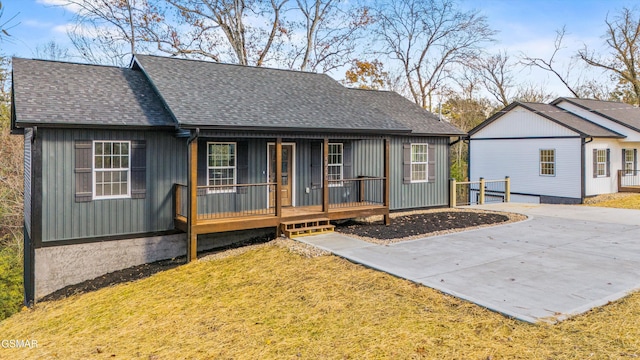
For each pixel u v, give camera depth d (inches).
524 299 222.4
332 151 517.3
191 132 350.6
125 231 381.1
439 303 223.8
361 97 608.4
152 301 277.4
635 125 757.3
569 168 705.6
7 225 696.4
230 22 942.4
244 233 444.1
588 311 204.1
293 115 421.7
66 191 353.1
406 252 333.7
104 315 265.6
